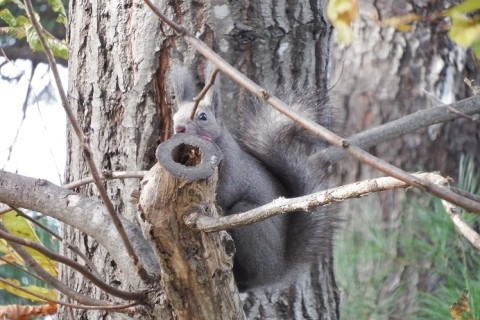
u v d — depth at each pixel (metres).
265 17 8.38
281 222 8.80
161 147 5.59
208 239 5.62
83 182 7.02
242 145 9.05
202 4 8.21
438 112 8.88
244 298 8.62
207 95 8.52
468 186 12.70
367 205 12.30
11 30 9.07
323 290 8.80
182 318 5.85
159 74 8.11
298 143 9.08
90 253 7.96
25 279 9.90
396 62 14.18
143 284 6.08
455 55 14.10
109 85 8.20
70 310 8.06
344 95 14.16
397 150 13.99
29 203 6.72
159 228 5.52
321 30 8.66
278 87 8.45
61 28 13.80
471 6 5.42
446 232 9.73
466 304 8.12
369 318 10.09
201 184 5.46
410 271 10.73
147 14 8.12
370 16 14.12
